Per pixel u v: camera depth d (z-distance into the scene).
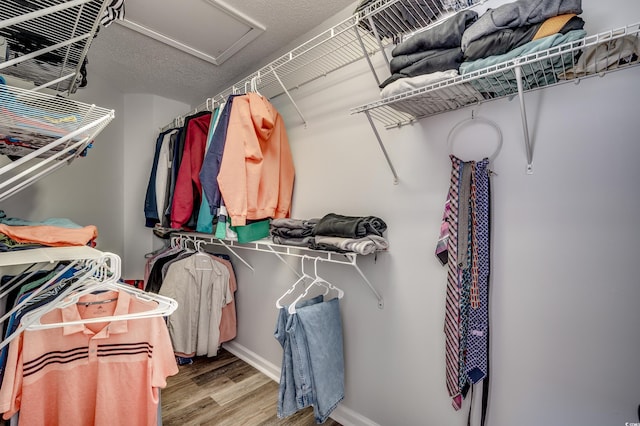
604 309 0.95
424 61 1.06
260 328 2.20
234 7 1.67
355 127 1.64
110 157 2.58
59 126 0.86
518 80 0.89
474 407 1.20
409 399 1.41
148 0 1.59
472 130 1.23
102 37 1.92
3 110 0.75
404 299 1.43
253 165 1.67
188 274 2.14
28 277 1.12
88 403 1.08
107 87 2.54
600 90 0.96
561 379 1.02
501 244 1.15
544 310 1.05
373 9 1.22
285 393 1.34
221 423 1.59
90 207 2.40
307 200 1.89
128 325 1.12
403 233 1.44
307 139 1.90
